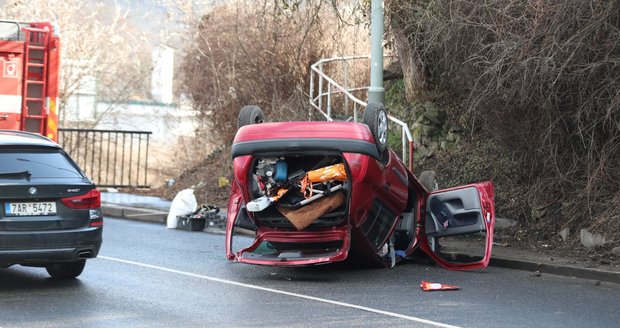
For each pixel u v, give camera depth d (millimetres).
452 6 16906
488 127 18219
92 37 34875
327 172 13758
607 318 10992
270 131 13852
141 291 12586
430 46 18750
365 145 13586
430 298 12227
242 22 26500
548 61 14836
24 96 20219
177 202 20453
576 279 13938
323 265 15211
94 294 12344
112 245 17359
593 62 15062
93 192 13078
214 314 11047
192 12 28719
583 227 16266
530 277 14109
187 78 28031
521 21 15609
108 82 36188
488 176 19047
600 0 14523
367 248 14328
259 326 10359
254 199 14203
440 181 19859
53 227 12648
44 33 20516
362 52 25672
